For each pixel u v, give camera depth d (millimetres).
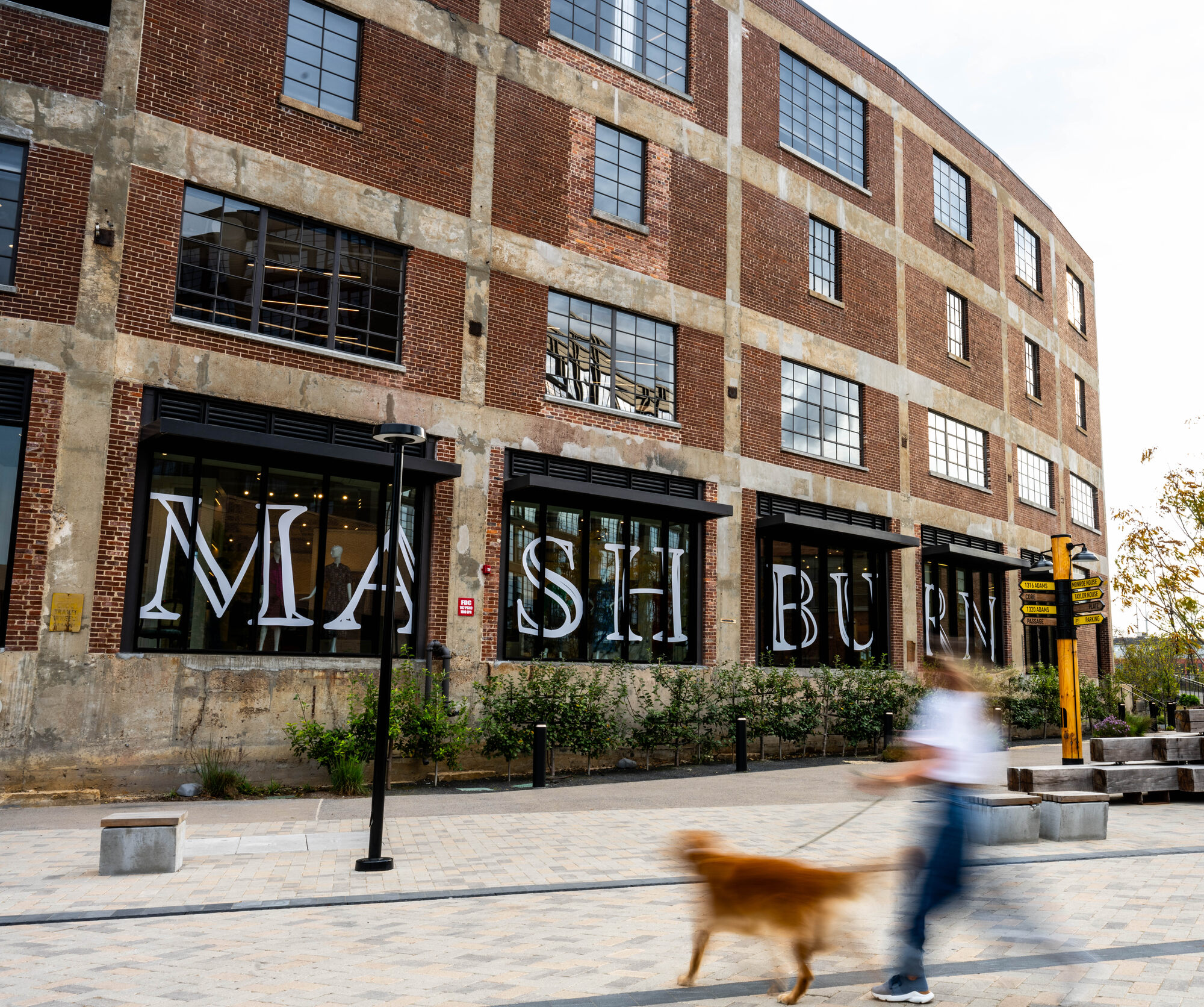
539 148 17594
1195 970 5008
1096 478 34125
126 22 13445
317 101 15234
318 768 13578
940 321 25797
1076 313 34344
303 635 14031
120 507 12641
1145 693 25781
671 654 18219
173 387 13258
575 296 17812
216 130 14039
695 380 19328
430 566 15359
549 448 16922
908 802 11828
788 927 4430
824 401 22047
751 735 18125
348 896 6895
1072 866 7957
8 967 5121
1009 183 29953
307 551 14234
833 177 22953
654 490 18500
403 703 13773
